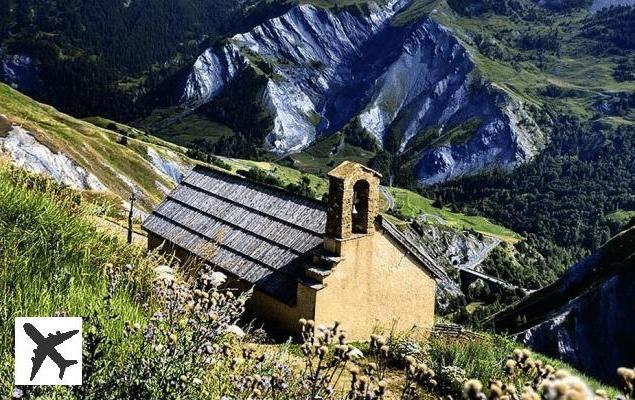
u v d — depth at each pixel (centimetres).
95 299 641
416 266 2034
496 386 227
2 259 674
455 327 2167
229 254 2055
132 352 505
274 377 512
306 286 1783
